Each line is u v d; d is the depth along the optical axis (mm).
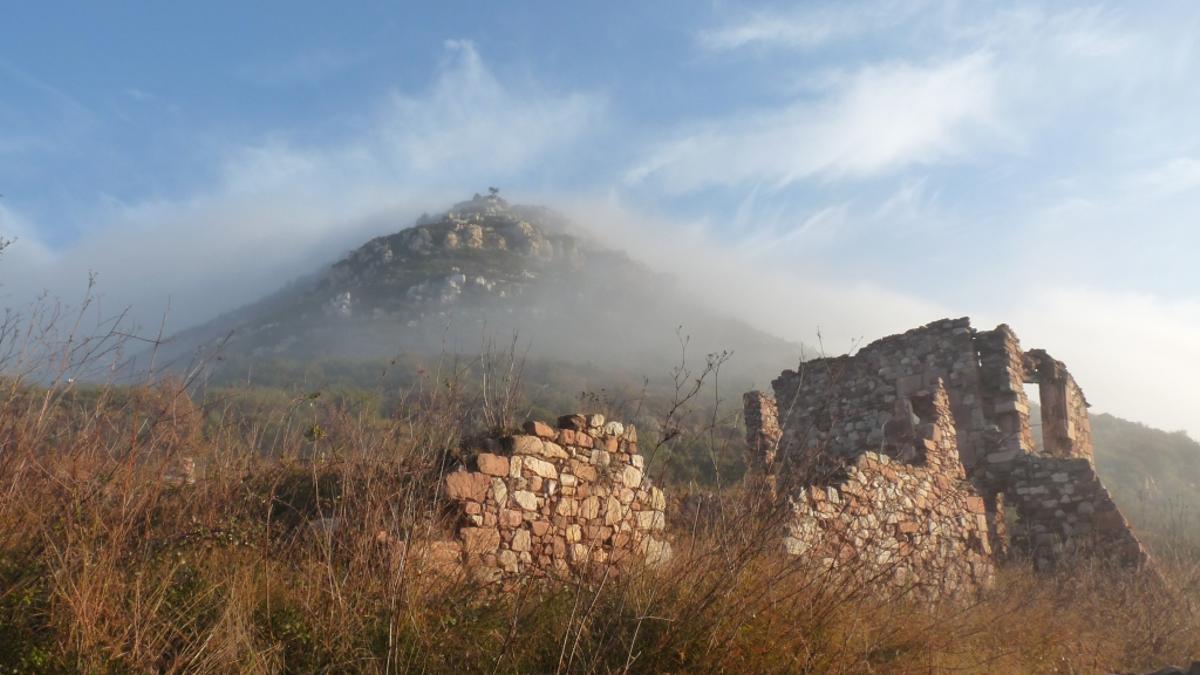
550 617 6258
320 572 5867
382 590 5793
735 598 6434
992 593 11047
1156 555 15734
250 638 4992
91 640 4594
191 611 5219
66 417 6359
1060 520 16328
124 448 6281
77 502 5664
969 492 14305
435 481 7324
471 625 5992
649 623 6090
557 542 8086
